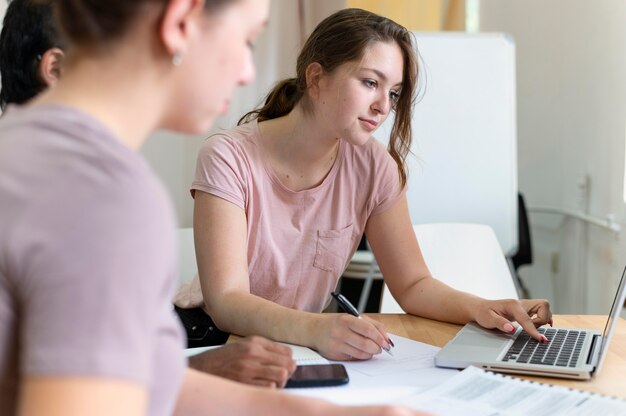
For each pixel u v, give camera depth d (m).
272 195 1.65
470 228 2.16
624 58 2.99
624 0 3.00
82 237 0.52
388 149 1.78
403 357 1.31
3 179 0.55
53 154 0.55
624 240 2.92
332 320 1.32
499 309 1.49
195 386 0.82
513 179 2.96
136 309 0.52
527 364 1.20
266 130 1.67
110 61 0.60
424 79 2.91
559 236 3.79
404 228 1.78
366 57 1.51
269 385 1.11
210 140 1.64
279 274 1.68
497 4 3.88
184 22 0.60
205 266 1.53
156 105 0.62
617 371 1.23
